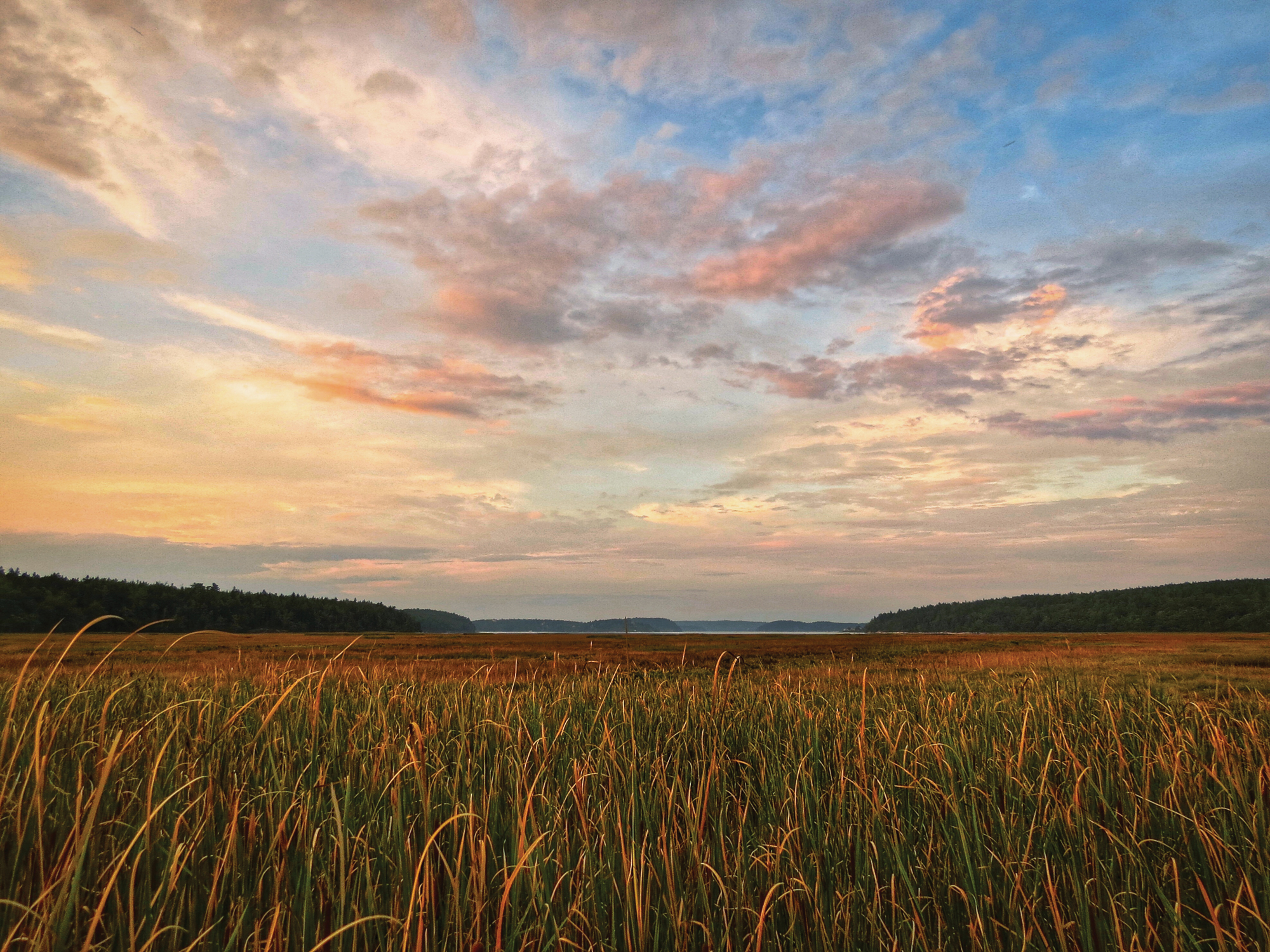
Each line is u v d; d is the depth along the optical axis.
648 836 3.60
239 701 5.61
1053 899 3.11
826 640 65.19
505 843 3.47
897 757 5.24
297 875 2.97
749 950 2.92
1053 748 5.38
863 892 3.34
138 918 2.49
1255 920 3.18
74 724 3.58
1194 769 4.90
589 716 6.46
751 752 5.72
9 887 2.36
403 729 5.11
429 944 2.63
